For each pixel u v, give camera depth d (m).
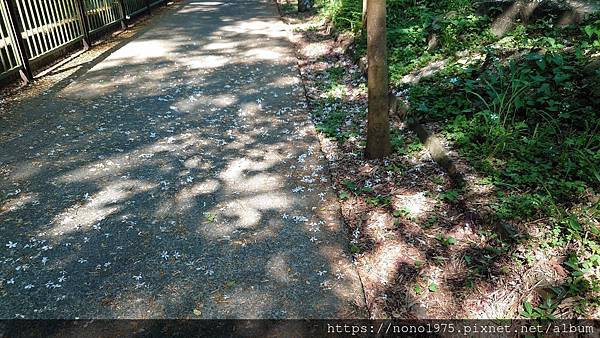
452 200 3.02
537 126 3.31
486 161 3.19
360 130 4.32
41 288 2.48
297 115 4.79
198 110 4.93
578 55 3.84
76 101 5.18
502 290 2.37
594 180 2.84
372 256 2.73
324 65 6.48
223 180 3.56
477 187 3.00
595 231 2.46
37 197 3.33
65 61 6.77
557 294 2.24
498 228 2.67
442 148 3.50
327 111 4.87
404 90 4.73
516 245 2.52
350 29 7.26
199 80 5.88
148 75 6.09
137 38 8.16
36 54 6.07
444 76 4.52
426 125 3.92
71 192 3.39
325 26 8.51
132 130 4.44
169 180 3.55
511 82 3.81
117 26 8.88
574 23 4.55
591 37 4.13
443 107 4.04
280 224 3.02
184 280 2.53
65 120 4.66
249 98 5.26
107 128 4.48
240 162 3.83
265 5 11.63
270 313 2.32
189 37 8.17
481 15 5.54
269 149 4.05
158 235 2.91
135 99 5.24
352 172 3.62
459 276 2.51
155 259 2.70
